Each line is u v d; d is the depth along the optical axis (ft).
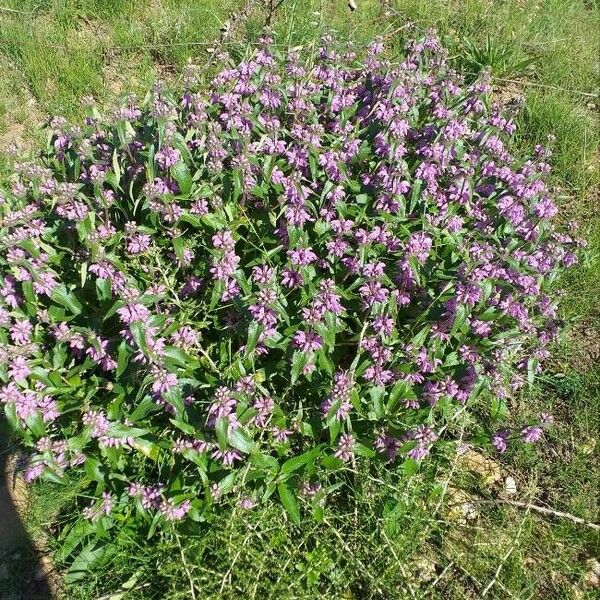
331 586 2.68
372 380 2.91
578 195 4.67
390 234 3.06
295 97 3.29
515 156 4.21
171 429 2.81
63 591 2.77
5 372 2.59
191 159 3.07
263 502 2.74
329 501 2.94
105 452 2.67
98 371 3.03
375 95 3.41
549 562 2.96
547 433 3.47
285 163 3.27
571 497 3.20
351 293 3.00
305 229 3.23
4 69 4.93
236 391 2.63
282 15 5.43
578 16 6.40
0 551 2.88
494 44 5.51
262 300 2.72
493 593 2.82
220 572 2.60
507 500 3.08
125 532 2.78
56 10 5.41
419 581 2.82
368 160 3.24
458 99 3.42
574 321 3.87
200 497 2.77
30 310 2.82
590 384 3.67
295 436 2.97
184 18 5.43
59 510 2.95
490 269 2.97
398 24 5.77
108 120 3.48
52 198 3.04
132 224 2.89
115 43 5.27
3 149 4.37
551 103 5.09
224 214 3.09
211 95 3.44
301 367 2.75
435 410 3.15
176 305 3.06
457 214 3.44
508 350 3.16
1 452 3.15
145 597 2.66
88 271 3.03
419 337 2.88
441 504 3.02
